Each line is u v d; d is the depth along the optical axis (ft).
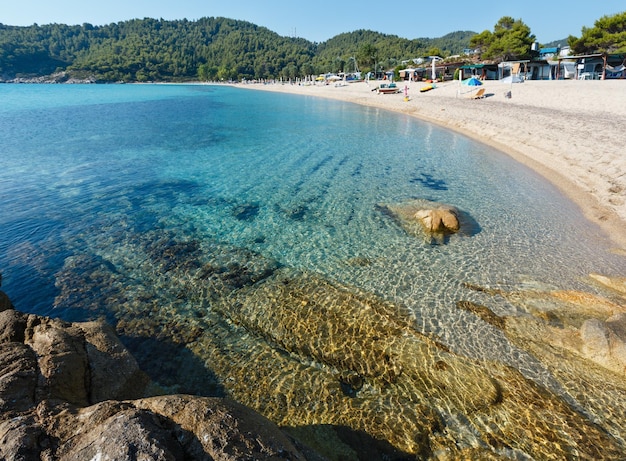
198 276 33.45
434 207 46.03
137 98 232.94
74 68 525.75
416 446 18.20
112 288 31.65
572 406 19.94
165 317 28.27
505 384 21.39
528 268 33.30
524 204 47.55
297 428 19.36
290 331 26.48
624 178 47.78
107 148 82.12
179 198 51.85
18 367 17.13
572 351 23.34
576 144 63.36
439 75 217.36
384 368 22.94
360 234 40.73
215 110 159.74
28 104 185.88
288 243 39.24
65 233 41.14
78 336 21.33
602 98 92.94
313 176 60.85
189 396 14.88
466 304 28.71
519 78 145.07
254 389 21.90
